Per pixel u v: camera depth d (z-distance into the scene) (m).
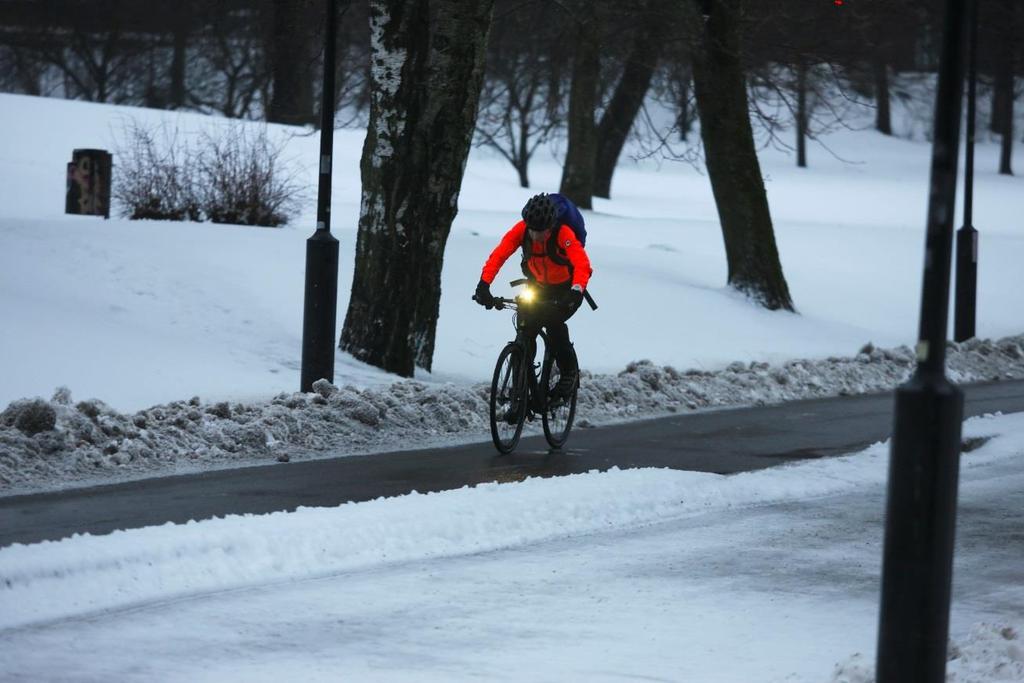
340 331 61.41
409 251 55.69
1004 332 92.56
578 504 32.75
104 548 25.38
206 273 63.19
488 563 27.97
